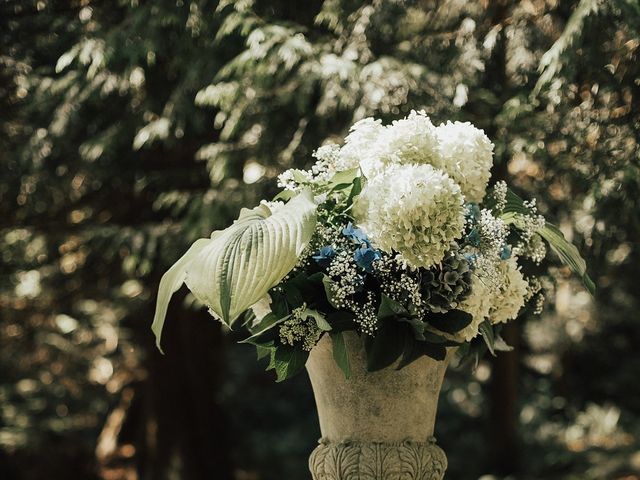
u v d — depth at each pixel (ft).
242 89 14.92
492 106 15.49
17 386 28.30
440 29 15.78
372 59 15.28
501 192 7.25
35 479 26.76
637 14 13.39
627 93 14.43
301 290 6.46
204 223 15.67
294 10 16.38
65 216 19.97
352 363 6.75
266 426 33.12
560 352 34.81
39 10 16.60
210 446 24.58
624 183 14.21
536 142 14.39
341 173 6.60
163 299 6.33
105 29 16.29
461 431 31.96
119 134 17.43
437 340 6.47
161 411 24.16
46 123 17.70
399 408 6.79
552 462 28.17
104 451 27.99
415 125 6.71
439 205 6.14
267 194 15.87
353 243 6.43
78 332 28.17
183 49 16.03
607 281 26.84
